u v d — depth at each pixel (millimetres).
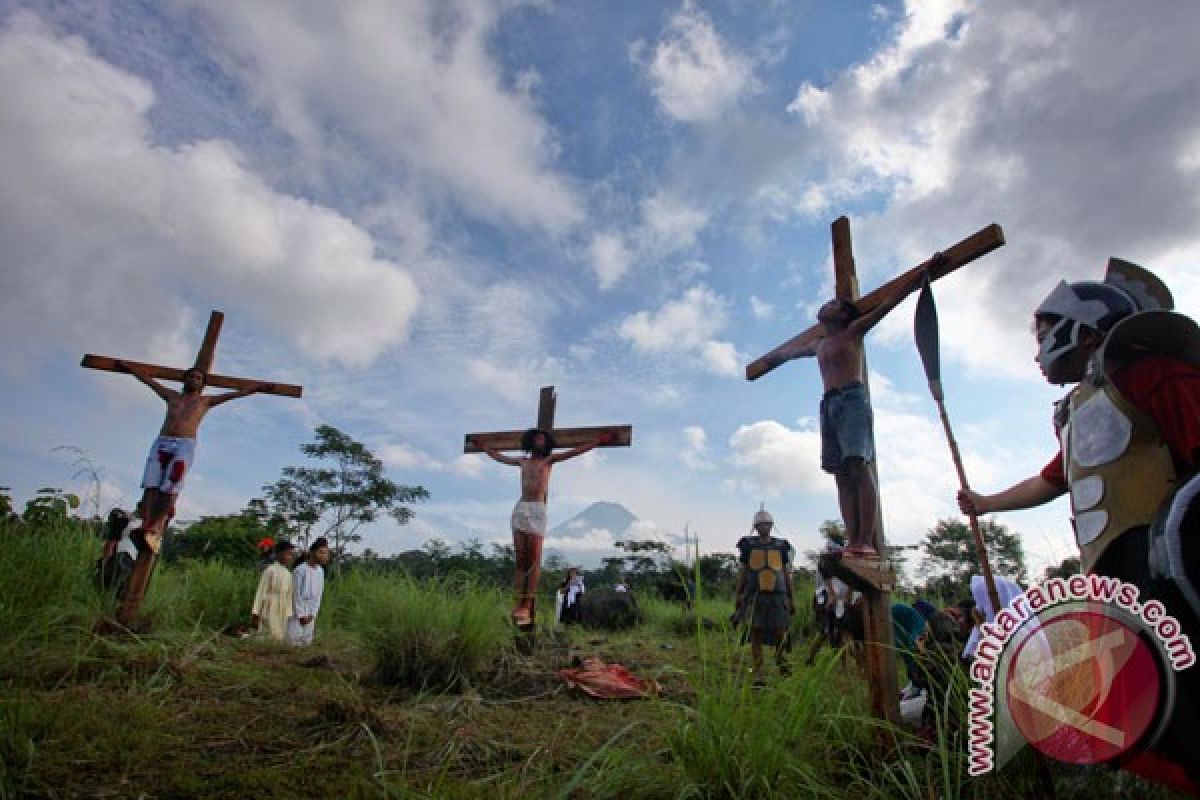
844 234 4184
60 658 4031
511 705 4297
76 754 2725
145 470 5941
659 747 3164
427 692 4449
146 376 6430
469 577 6125
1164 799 2461
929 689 3299
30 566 4902
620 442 8109
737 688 2951
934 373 3016
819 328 4137
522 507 7898
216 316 6797
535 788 2740
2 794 2283
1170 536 1749
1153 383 1972
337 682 4520
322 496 25953
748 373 4598
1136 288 2344
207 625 7082
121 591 5758
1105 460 2068
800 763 2650
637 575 16797
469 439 8742
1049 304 2369
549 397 8680
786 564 6809
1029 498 2621
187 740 3086
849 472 3654
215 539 13695
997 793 2641
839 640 6176
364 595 7379
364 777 2756
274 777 2709
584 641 8461
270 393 6824
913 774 2646
